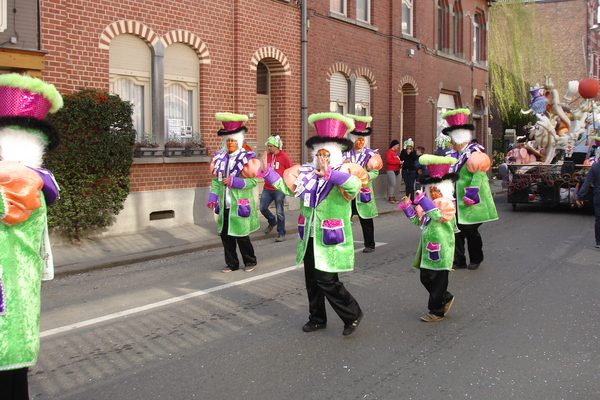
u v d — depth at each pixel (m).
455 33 23.23
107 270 7.97
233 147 7.39
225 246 7.74
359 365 4.56
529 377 4.33
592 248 9.49
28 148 3.32
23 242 3.16
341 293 5.07
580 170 14.25
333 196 4.86
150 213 10.66
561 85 36.41
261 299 6.45
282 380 4.27
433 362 4.62
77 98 8.91
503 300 6.41
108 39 9.78
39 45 8.80
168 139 11.15
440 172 5.61
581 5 39.12
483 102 26.14
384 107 18.08
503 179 15.22
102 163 9.12
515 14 28.25
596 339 5.16
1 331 3.04
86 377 4.35
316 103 14.90
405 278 7.41
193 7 11.24
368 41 17.02
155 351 4.88
